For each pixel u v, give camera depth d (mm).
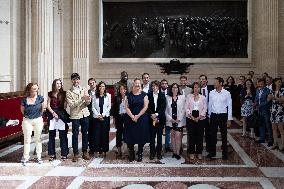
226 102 7996
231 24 17047
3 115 9031
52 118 7973
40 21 13086
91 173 6902
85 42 17172
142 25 17234
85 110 8109
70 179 6473
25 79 13156
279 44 17000
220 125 8016
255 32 17172
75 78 8078
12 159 8164
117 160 8062
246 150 9078
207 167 7355
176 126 8133
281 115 8844
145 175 6738
